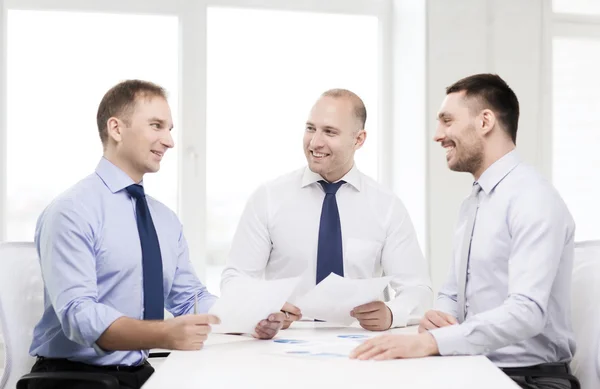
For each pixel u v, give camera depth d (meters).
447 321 2.04
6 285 2.20
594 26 3.91
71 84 3.62
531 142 3.75
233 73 3.78
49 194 3.61
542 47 3.74
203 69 3.71
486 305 2.14
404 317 2.36
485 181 2.17
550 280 1.94
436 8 3.60
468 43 3.64
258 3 3.79
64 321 1.94
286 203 2.74
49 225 2.02
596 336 2.20
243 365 1.68
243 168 3.79
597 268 2.26
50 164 3.61
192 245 3.70
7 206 3.57
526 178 2.10
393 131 3.92
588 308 2.25
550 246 1.95
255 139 3.80
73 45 3.62
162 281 2.21
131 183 2.20
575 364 2.26
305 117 3.85
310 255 2.70
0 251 2.23
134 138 2.16
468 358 1.76
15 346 2.19
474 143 2.18
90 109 3.64
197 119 3.71
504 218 2.10
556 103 3.89
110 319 1.90
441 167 3.59
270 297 2.01
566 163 3.91
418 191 3.64
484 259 2.14
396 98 3.88
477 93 2.17
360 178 2.79
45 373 1.91
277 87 3.83
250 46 3.80
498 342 1.85
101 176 2.18
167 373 1.59
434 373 1.58
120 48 3.66
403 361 1.73
